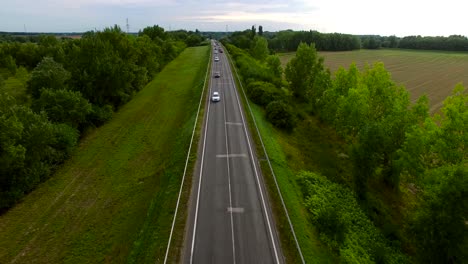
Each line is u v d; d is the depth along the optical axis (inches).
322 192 1582.2
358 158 1640.0
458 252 1090.7
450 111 1387.8
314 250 1165.7
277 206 1369.3
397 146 1785.2
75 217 1460.4
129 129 2429.9
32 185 1659.7
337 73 2310.5
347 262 1167.0
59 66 2581.2
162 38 6107.3
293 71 3132.4
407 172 1748.3
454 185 1099.9
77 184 1723.7
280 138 2183.8
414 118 1726.1
